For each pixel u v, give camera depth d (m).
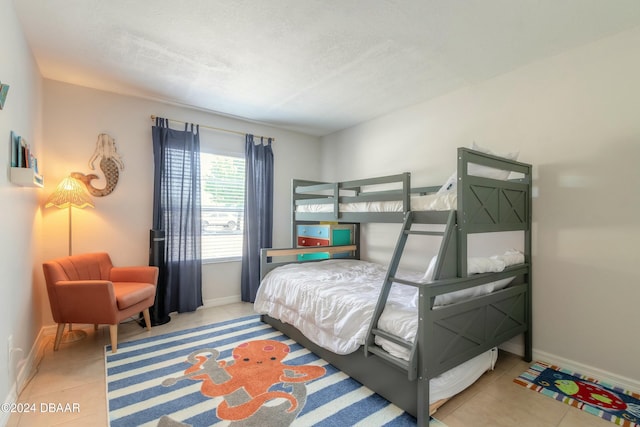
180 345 2.77
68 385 2.11
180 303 3.66
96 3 1.93
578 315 2.37
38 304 2.72
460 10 1.95
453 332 1.88
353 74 2.87
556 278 2.48
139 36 2.29
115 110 3.35
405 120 3.72
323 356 2.52
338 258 4.16
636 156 2.12
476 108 3.03
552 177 2.50
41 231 2.90
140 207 3.50
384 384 1.99
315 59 2.60
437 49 2.42
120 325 3.26
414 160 3.62
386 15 2.01
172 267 3.63
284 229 4.70
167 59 2.63
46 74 2.92
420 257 3.52
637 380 2.10
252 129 4.37
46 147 2.99
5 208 1.82
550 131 2.52
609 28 2.13
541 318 2.56
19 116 2.12
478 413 1.86
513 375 2.32
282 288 3.05
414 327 1.81
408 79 2.95
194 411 1.83
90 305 2.58
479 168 2.21
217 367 2.37
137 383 2.13
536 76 2.60
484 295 2.13
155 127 3.51
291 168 4.78
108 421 1.74
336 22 2.09
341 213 3.11
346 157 4.60
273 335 3.03
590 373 2.30
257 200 4.32
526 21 2.05
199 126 3.91
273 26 2.15
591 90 2.31
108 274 3.15
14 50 1.99
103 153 3.28
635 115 2.12
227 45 2.39
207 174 4.01
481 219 2.06
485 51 2.44
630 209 2.14
